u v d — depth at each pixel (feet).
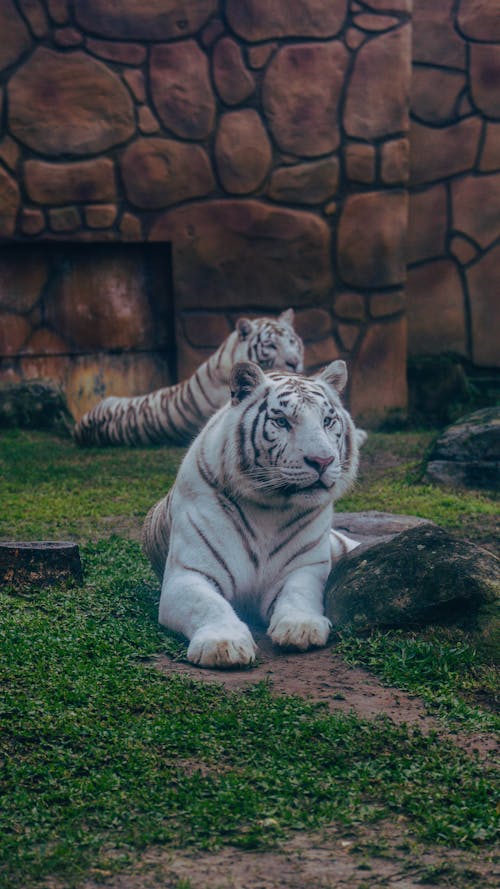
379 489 25.72
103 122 36.52
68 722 10.23
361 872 7.71
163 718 10.51
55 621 13.71
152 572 17.19
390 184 37.78
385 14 36.91
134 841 8.10
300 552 14.53
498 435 25.99
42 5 35.78
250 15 36.42
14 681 11.21
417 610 13.14
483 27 38.32
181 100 36.70
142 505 24.06
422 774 9.35
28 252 37.63
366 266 38.04
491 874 7.68
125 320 38.52
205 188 37.27
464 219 39.27
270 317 38.11
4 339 37.76
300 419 13.65
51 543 16.20
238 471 13.87
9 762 9.30
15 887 7.44
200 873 7.68
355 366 38.45
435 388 39.17
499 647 12.44
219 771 9.42
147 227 37.32
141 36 36.24
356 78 37.17
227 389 32.86
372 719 10.73
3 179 36.35
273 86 36.91
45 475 28.30
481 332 39.78
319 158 37.40
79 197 36.81
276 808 8.70
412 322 39.73
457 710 10.98
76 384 38.50
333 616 13.84
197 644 12.60
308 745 9.94
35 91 36.11
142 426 34.24
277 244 37.68
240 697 11.27
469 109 38.75
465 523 21.44
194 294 37.81
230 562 14.02
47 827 8.28
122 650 12.75
